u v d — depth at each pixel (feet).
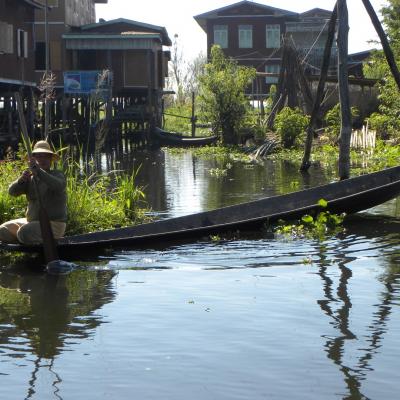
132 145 124.36
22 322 22.56
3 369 18.74
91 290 26.20
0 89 102.12
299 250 32.48
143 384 17.69
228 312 23.11
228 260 30.66
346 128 53.47
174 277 27.84
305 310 23.20
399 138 85.46
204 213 37.96
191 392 17.21
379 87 90.22
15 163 41.63
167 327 21.76
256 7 190.70
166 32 134.92
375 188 39.60
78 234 34.91
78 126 116.06
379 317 22.40
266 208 40.42
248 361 19.01
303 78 107.14
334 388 17.31
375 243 33.81
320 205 38.96
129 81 126.41
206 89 111.86
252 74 112.68
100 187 42.98
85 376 18.22
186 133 150.51
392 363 18.74
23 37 97.96
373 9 57.00
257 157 91.86
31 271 29.40
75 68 124.16
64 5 123.03
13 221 32.01
